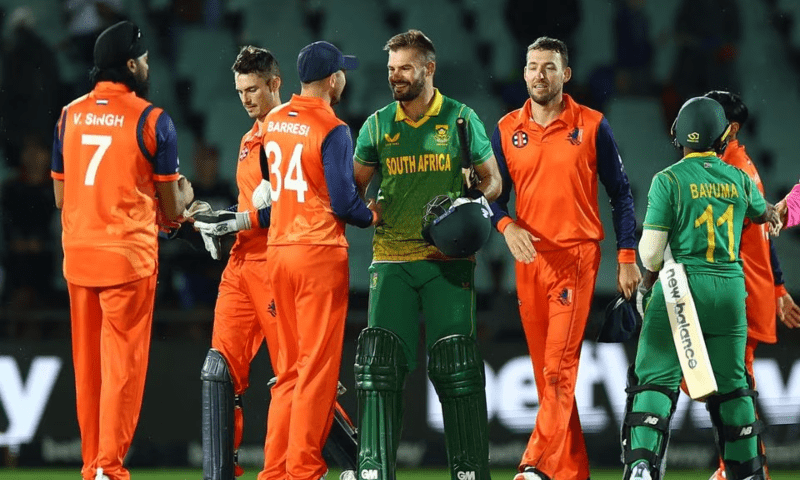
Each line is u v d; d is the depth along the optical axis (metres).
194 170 34.28
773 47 40.19
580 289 19.62
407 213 18.00
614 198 20.05
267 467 19.05
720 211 17.78
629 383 18.55
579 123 19.55
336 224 18.17
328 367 18.19
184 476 26.78
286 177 18.08
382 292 18.09
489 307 30.83
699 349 17.22
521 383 28.06
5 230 31.12
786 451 27.61
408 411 27.50
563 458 20.23
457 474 17.81
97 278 18.73
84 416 19.30
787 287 33.50
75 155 18.80
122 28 18.88
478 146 18.08
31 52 33.44
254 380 27.25
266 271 19.59
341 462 20.00
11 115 32.97
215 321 20.06
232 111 36.44
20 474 26.72
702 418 27.81
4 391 27.30
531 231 19.81
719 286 17.72
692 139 18.03
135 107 18.73
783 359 27.69
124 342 18.91
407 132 17.94
